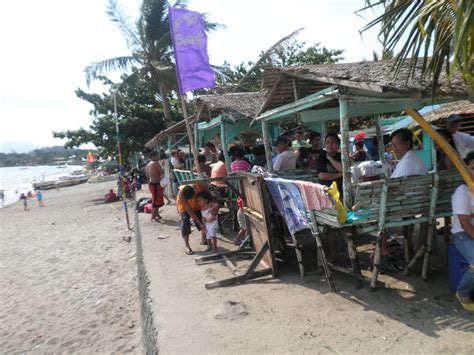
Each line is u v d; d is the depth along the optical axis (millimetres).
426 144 10250
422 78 3822
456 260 3701
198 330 3510
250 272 4816
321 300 3973
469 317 3348
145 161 29578
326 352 3008
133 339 4844
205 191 6273
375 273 3963
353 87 3750
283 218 5293
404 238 4605
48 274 8398
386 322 3395
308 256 5453
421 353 2877
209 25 18547
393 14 3398
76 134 24125
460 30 2639
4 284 8016
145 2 18266
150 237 7789
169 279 5062
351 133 13258
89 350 4676
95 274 7957
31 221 18328
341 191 4840
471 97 4059
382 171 5828
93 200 25109
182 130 14227
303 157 7617
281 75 5113
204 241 6789
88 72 18344
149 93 24172
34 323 5754
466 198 3457
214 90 15625
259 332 3400
